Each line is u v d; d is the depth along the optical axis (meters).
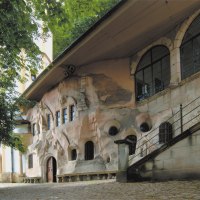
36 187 20.62
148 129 23.89
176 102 21.33
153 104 23.34
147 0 18.92
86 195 12.35
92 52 25.69
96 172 26.14
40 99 36.41
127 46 24.67
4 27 11.45
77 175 27.59
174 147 15.07
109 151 25.72
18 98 22.92
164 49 23.19
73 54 25.86
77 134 28.02
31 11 10.59
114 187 14.55
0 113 21.77
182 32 21.50
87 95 27.69
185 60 21.42
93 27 22.28
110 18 20.95
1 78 16.48
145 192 11.80
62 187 18.09
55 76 30.39
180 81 21.28
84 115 27.59
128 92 25.86
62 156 30.55
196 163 14.20
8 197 13.82
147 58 24.73
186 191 11.13
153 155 15.89
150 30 22.38
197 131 14.26
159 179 15.51
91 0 10.44
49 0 10.20
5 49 12.75
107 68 26.98
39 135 35.84
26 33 12.05
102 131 26.33
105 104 26.59
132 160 23.22
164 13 20.44
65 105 30.11
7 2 10.38
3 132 21.84
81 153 27.77
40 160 34.69
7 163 42.00
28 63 16.30
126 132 25.22
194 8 20.39
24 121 38.97
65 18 10.45
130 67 26.09
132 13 20.30
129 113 25.42
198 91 19.83
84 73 28.02
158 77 23.66
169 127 21.67
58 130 31.06
